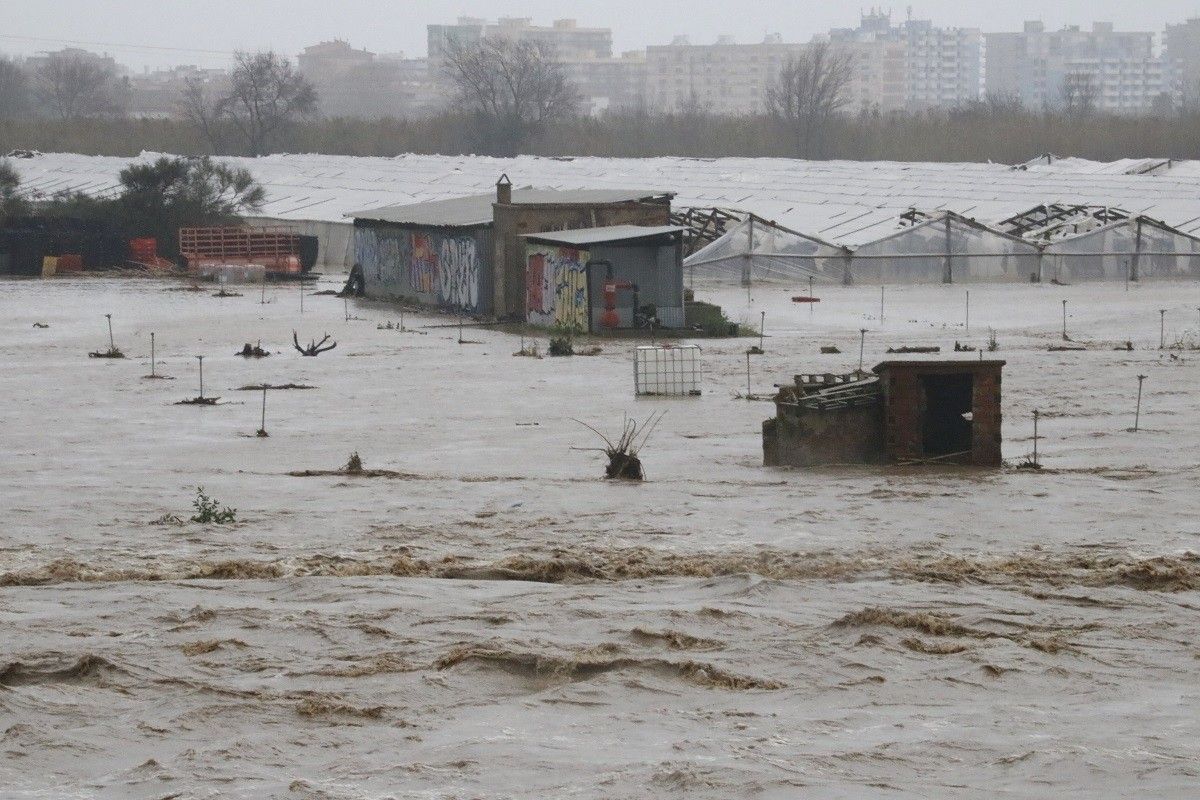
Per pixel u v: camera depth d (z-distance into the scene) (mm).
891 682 26234
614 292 103438
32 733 23609
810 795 20219
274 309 123375
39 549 38469
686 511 43125
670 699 25344
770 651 28016
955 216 147125
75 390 74125
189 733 23766
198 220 167500
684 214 153625
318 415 66188
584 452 56156
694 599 32438
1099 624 30203
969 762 21734
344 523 41781
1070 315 114750
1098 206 160000
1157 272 148625
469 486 47812
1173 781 20734
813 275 145375
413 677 26594
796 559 36531
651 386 71875
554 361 87625
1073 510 42844
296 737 23453
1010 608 31531
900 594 32812
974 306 123000
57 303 125438
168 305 125312
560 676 26781
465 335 104125
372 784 21125
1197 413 64375
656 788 20688
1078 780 20828
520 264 115625
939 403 52812
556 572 35312
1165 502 43938
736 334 102500
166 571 35781
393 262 132375
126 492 47000
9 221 161250
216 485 48375
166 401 70438
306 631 29719
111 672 26859
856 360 86062
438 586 33625
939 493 45625
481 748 22625
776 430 52531
